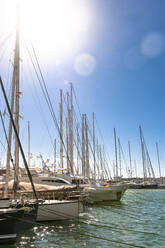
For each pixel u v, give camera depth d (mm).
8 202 11625
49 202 16500
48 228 14672
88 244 11477
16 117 15227
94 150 43500
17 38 15102
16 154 15164
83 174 36281
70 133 37531
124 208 25703
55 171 30984
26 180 25797
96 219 18422
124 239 12523
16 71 15078
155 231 14391
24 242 11648
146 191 62656
